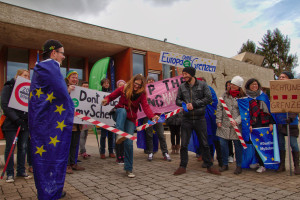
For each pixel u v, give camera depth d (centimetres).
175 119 593
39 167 232
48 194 229
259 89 447
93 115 491
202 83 407
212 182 349
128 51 1391
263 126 439
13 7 1010
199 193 296
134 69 1425
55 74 245
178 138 626
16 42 1192
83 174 398
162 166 466
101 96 501
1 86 1195
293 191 304
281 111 397
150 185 332
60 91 244
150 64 1463
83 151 555
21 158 370
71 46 1322
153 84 588
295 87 391
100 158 556
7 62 1220
